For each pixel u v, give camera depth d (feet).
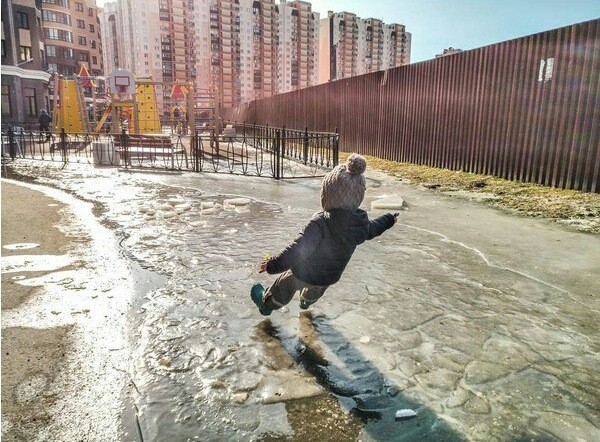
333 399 7.61
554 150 28.25
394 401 7.60
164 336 9.64
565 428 6.95
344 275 13.84
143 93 78.38
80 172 38.55
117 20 387.96
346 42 485.15
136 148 55.52
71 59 256.52
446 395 7.78
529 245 17.22
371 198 27.43
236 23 404.77
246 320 10.53
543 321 10.77
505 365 8.78
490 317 10.97
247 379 8.13
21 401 7.18
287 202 26.03
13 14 102.78
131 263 14.44
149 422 6.87
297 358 8.91
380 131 48.96
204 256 15.38
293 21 445.78
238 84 415.64
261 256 15.46
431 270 14.39
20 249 15.43
